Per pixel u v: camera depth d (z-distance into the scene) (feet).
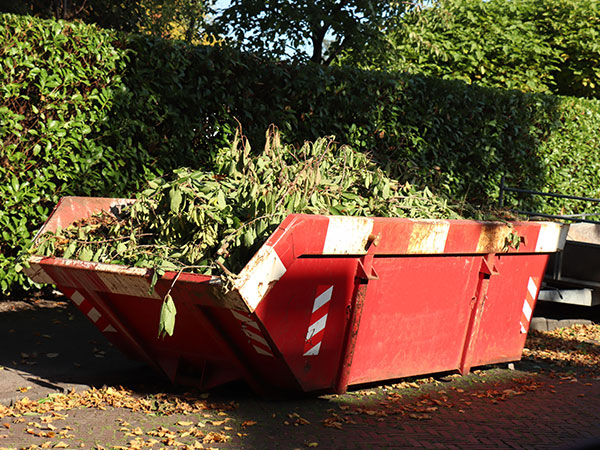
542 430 17.16
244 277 14.85
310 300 16.78
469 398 19.61
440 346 20.48
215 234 16.43
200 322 16.46
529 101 40.83
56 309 26.66
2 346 21.68
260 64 29.91
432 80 35.42
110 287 16.87
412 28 38.32
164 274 15.64
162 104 28.07
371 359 18.72
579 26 55.57
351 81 32.60
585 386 21.86
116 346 19.71
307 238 15.93
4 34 24.62
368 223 17.24
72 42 25.93
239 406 17.47
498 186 39.86
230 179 18.63
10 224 25.46
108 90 26.81
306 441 15.34
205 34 37.01
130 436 15.19
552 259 31.58
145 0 51.80
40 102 25.79
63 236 18.15
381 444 15.53
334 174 19.84
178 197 16.99
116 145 27.53
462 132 37.27
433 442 15.87
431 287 19.69
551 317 34.40
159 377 19.66
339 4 35.83
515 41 52.24
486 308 21.59
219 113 29.27
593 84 56.18
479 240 20.26
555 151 43.32
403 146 35.12
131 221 18.01
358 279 17.65
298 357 16.98
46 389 17.93
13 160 25.18
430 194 20.81
